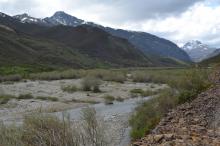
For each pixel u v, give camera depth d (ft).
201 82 53.21
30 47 577.43
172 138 25.17
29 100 104.12
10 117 72.90
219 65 70.13
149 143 25.76
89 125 24.27
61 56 577.02
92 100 104.88
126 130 48.96
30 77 181.57
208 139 23.58
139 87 141.18
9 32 636.89
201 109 37.27
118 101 101.91
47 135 22.07
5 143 21.24
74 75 181.88
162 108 48.67
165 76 165.27
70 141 22.38
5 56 444.96
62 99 107.65
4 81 167.12
